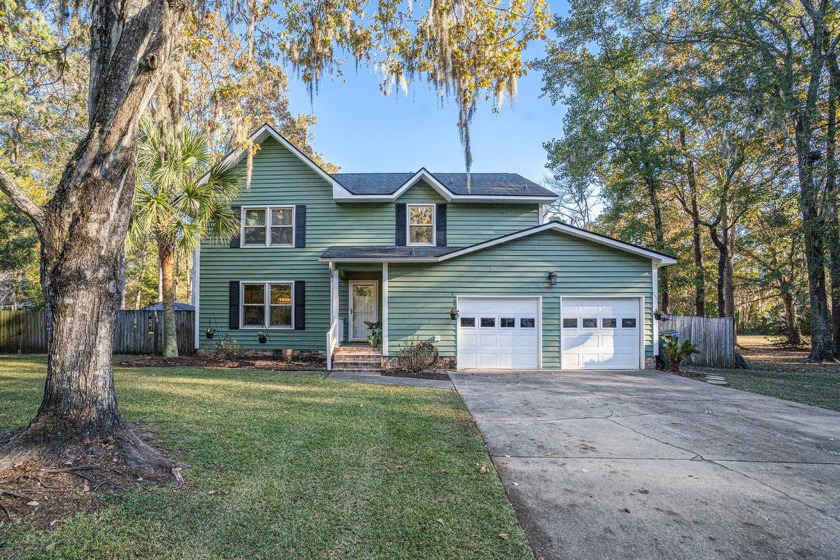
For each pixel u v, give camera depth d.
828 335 14.37
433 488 3.80
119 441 3.99
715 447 5.18
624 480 4.14
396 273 11.82
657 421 6.36
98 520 3.01
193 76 8.25
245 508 3.31
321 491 3.66
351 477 3.97
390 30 6.64
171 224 11.38
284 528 3.05
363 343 13.59
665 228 21.84
